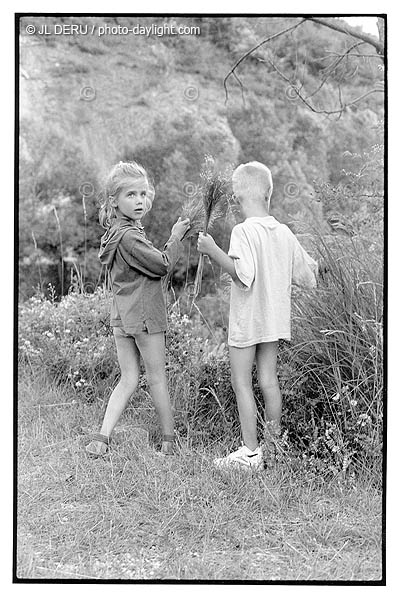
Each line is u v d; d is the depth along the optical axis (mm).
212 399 4246
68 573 3336
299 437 3850
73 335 4734
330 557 3389
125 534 3502
